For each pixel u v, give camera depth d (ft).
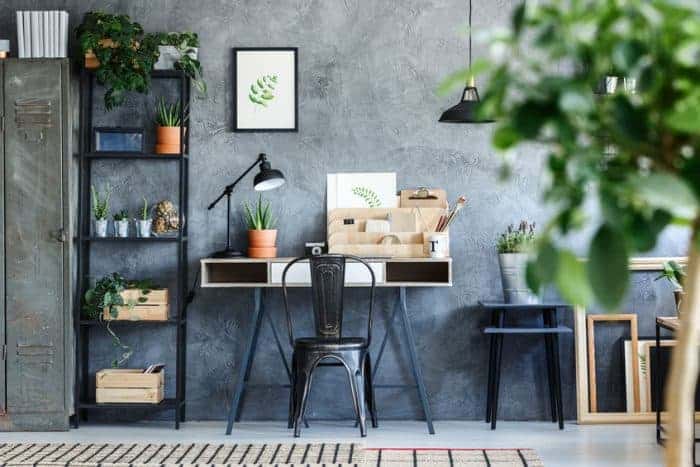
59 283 19.24
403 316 19.03
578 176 3.54
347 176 20.08
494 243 20.07
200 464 16.03
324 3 20.20
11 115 19.24
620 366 19.83
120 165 20.35
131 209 20.35
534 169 20.03
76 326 19.45
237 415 20.17
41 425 19.27
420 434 18.67
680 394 3.99
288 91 20.18
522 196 20.06
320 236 20.15
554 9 3.79
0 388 19.29
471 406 20.06
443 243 19.07
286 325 20.20
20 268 19.27
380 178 20.04
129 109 20.33
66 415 19.26
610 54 3.79
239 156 20.25
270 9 20.22
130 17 20.26
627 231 3.81
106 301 19.16
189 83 20.21
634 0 3.67
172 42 19.53
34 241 19.27
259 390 20.17
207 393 20.27
